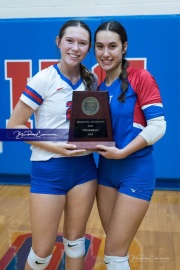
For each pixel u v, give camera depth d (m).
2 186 3.68
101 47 1.55
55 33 3.38
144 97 1.51
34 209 1.61
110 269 1.60
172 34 3.28
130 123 1.54
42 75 1.56
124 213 1.55
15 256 2.26
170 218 2.87
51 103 1.58
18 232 2.60
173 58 3.31
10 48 3.45
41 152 1.61
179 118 3.39
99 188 1.69
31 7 3.58
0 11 3.61
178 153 3.44
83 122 1.54
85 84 1.66
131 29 3.31
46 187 1.60
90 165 1.67
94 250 2.33
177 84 3.35
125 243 1.58
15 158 3.62
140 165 1.56
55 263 2.18
